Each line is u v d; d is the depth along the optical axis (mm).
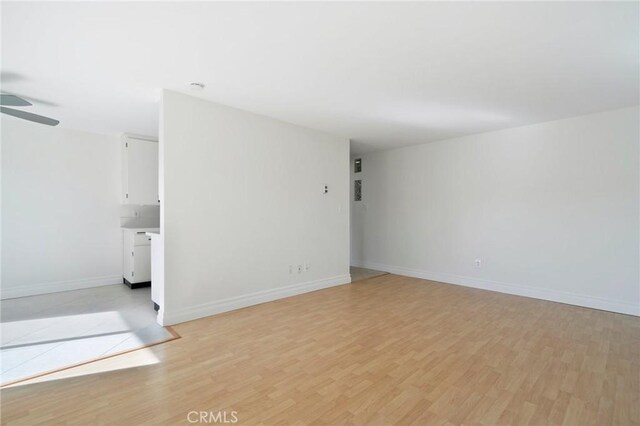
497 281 4625
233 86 3000
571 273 3988
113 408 1825
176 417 1754
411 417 1771
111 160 4867
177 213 3201
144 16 1879
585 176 3877
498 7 1799
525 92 3127
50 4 1746
